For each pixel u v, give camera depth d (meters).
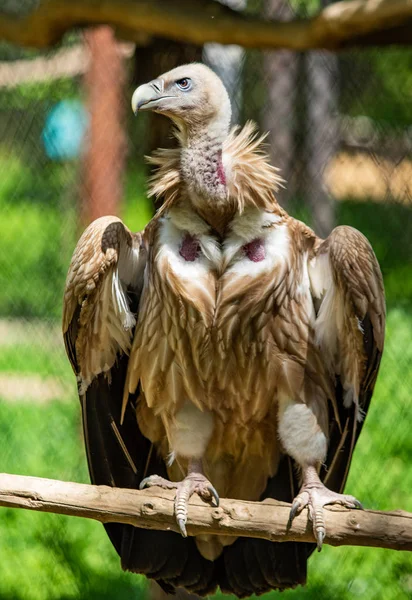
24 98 16.64
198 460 8.88
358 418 8.85
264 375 8.72
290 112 16.11
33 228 19.44
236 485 9.52
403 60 15.02
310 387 8.78
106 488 7.78
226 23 10.20
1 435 15.62
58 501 7.66
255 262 8.62
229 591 9.30
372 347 8.63
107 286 8.77
